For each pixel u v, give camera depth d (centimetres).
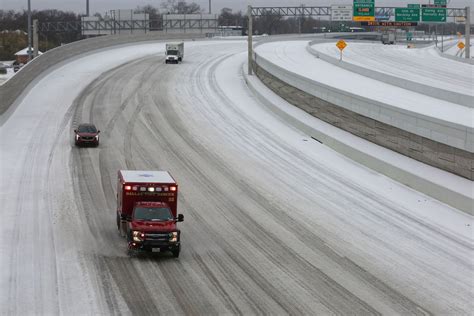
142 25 15488
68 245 2673
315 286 2286
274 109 6069
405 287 2302
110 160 4319
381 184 3809
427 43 17412
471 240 2870
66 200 3381
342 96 4981
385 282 2347
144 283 2264
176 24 15650
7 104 5581
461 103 4794
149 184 2680
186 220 3100
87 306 2048
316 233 2939
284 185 3800
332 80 6341
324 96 5334
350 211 3300
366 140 4634
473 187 3391
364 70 6844
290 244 2775
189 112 6031
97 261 2483
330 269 2470
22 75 6350
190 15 15588
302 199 3516
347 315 2033
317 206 3388
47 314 1983
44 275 2317
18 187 3619
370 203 3441
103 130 5262
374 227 3041
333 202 3459
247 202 3447
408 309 2103
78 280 2275
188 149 4694
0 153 4425
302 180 3912
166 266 2453
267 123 5641
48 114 5819
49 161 4253
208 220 3112
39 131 5175
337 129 5053
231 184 3806
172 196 2702
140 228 2483
